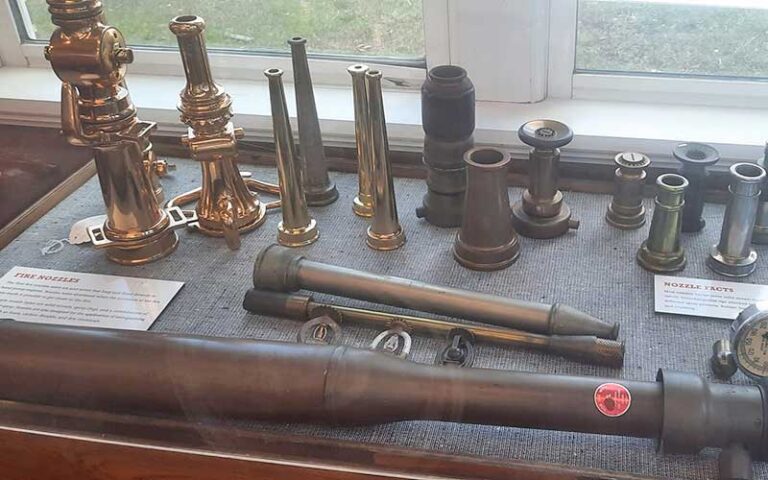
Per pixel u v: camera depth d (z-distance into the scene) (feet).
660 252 3.11
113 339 2.54
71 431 2.50
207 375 2.43
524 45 3.79
